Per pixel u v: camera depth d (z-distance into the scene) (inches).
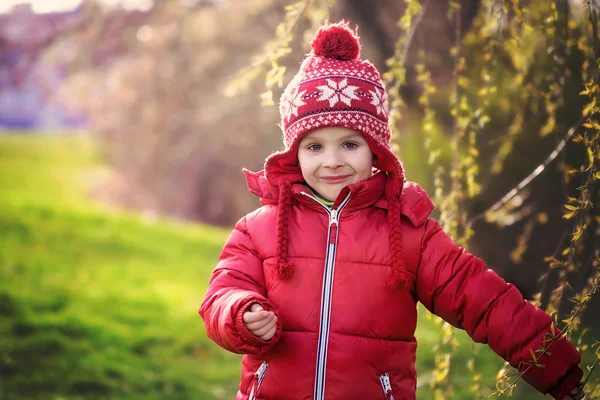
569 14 101.3
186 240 356.5
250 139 422.3
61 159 697.0
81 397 162.7
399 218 74.3
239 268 77.2
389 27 297.9
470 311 73.4
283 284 74.7
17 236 309.4
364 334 72.6
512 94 141.9
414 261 74.7
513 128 121.4
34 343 184.4
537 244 267.9
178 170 466.0
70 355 181.9
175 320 223.8
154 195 490.6
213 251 342.3
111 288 250.7
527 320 72.0
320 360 72.1
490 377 178.1
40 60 357.4
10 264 261.9
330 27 78.2
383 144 76.3
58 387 165.8
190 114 426.3
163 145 452.8
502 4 95.0
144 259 306.7
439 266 74.3
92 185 541.6
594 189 169.2
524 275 277.6
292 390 72.2
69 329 197.6
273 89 350.0
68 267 272.7
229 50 392.5
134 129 452.1
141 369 182.5
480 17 113.3
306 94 75.4
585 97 135.3
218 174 476.1
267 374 73.9
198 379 181.0
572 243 83.7
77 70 373.7
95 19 335.6
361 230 75.1
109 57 395.9
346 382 71.6
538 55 112.3
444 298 74.3
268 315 67.4
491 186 257.9
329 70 75.9
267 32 376.2
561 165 102.1
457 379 177.6
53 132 766.5
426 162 278.5
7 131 781.3
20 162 666.8
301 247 75.5
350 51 77.7
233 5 376.8
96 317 213.6
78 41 352.5
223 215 493.7
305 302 73.7
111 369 178.1
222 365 193.2
